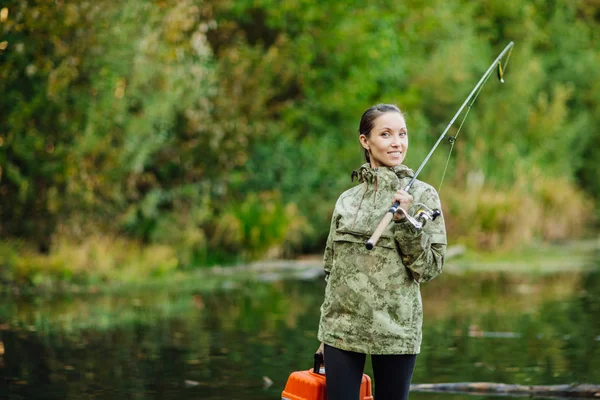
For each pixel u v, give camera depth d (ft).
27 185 48.29
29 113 47.11
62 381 25.30
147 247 54.39
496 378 25.27
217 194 61.31
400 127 15.35
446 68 89.25
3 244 48.14
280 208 62.13
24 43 47.37
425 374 25.88
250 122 60.85
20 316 37.04
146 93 52.80
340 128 73.46
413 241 14.26
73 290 45.96
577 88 114.52
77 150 48.93
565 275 52.80
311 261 61.21
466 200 69.92
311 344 30.76
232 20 71.77
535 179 85.87
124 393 23.88
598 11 128.77
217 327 34.40
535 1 120.37
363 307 14.67
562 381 24.82
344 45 73.26
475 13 109.91
